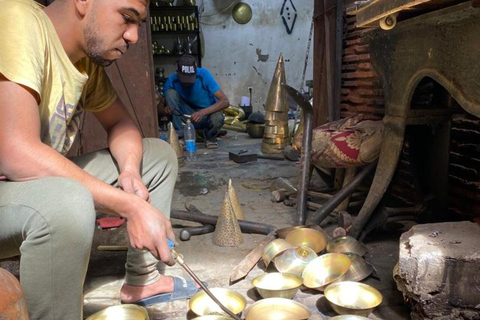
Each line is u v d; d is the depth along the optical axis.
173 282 1.80
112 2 1.28
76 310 1.24
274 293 1.67
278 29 7.92
